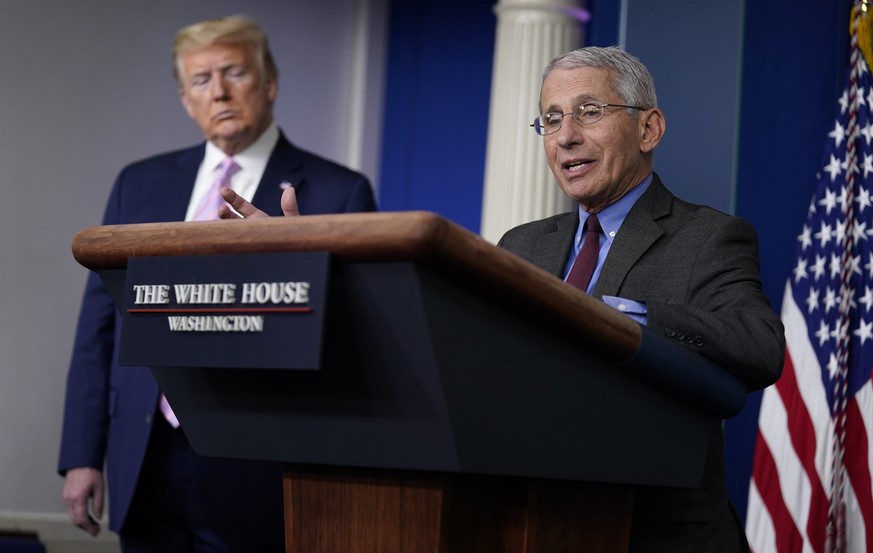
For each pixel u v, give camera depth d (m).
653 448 1.27
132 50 5.05
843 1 3.54
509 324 1.08
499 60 4.38
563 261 1.87
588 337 1.14
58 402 4.75
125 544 2.92
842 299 3.01
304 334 1.03
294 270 1.04
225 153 3.26
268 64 3.34
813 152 3.50
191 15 5.23
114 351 3.12
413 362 1.04
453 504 1.15
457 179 5.45
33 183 4.76
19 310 4.69
